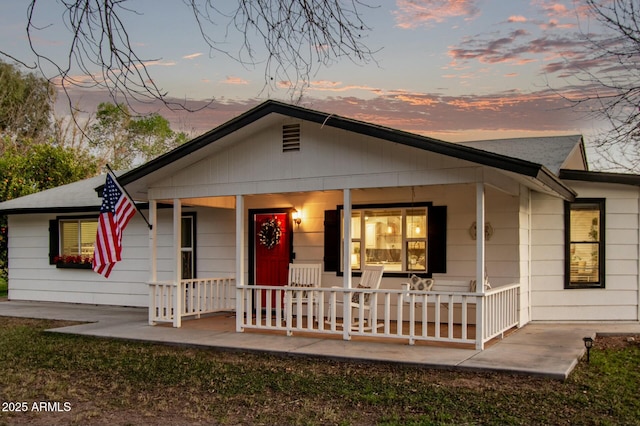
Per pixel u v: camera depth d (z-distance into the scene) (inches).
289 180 377.1
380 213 450.0
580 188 425.4
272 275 484.7
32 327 435.5
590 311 424.2
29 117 922.1
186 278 520.7
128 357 332.2
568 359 297.4
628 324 416.8
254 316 477.4
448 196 427.2
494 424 215.3
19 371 305.6
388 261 445.4
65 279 585.3
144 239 546.6
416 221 439.8
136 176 407.8
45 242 597.0
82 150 912.3
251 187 389.7
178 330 404.5
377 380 274.4
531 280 425.7
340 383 271.7
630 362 306.2
